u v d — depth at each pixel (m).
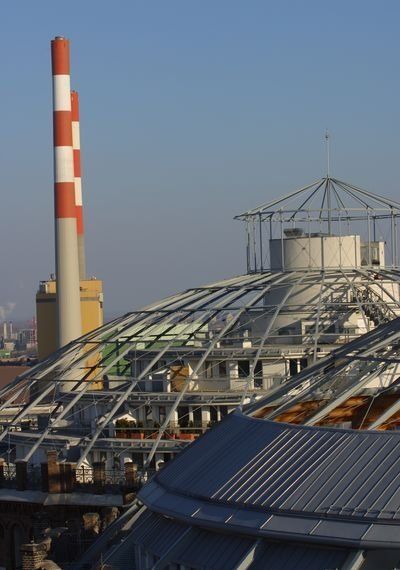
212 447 102.81
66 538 132.62
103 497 156.12
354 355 114.12
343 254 190.75
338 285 191.50
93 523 135.50
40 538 135.25
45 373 191.00
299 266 190.25
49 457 160.38
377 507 84.19
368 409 118.75
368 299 191.12
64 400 192.62
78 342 192.38
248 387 175.50
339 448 90.94
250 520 88.88
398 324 117.38
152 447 169.12
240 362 184.38
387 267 193.25
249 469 94.25
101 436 178.12
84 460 171.75
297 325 191.25
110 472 162.75
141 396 180.25
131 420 178.88
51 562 117.50
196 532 93.94
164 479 104.44
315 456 91.38
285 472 91.56
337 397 113.31
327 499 86.69
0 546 164.25
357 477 87.44
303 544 85.81
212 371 184.25
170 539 96.81
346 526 84.12
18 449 187.75
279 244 192.62
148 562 99.88
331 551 84.56
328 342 189.00
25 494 162.38
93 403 182.75
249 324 189.25
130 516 122.00
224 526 89.94
